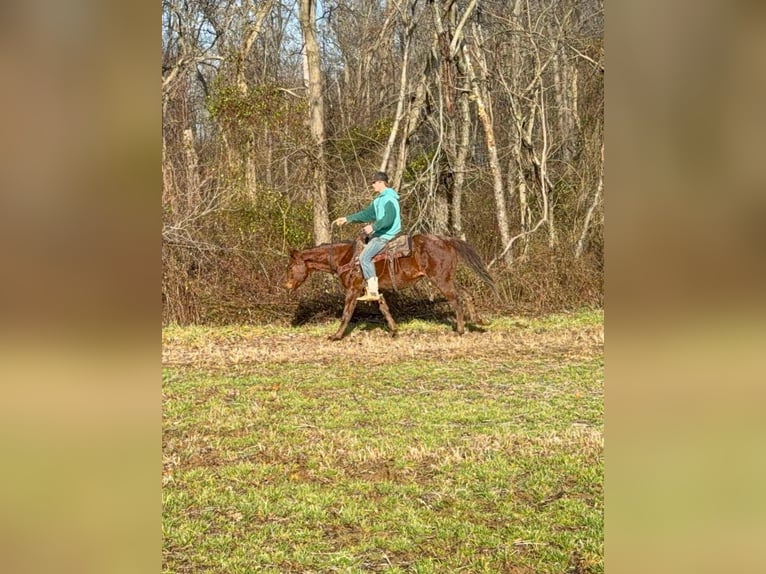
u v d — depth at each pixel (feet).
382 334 33.01
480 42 41.19
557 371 24.90
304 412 19.88
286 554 11.39
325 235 39.50
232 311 36.27
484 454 15.92
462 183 42.88
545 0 45.27
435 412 19.63
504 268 39.52
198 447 16.78
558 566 10.78
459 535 11.90
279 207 38.50
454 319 36.40
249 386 23.07
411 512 12.85
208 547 11.64
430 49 39.83
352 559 11.18
